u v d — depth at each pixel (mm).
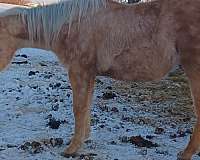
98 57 5781
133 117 7336
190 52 5645
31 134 6414
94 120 7004
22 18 5938
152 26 5660
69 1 5805
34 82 9219
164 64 5711
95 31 5738
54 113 7336
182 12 5648
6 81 9141
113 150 5984
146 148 6121
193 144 5719
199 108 5699
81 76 5816
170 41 5656
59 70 10734
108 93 8461
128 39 5688
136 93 8844
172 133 6727
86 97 5832
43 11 5891
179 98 8562
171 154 5977
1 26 5938
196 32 5598
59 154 5824
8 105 7637
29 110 7449
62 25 5816
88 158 5684
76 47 5785
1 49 5938
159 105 8102
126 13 5746
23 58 12289
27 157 5691
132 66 5746
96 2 5770
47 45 5984
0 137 6262
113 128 6766
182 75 10297
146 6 5770
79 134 5824
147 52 5672
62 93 8508
